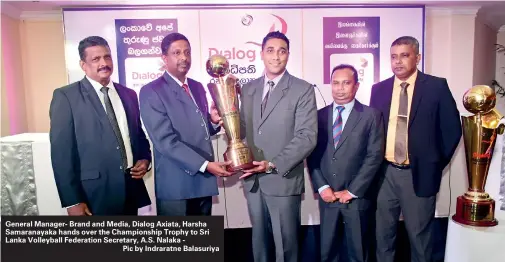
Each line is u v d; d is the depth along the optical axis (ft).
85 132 4.52
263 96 4.68
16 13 4.78
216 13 4.66
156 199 4.74
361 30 4.80
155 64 4.68
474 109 3.49
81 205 4.53
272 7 4.71
